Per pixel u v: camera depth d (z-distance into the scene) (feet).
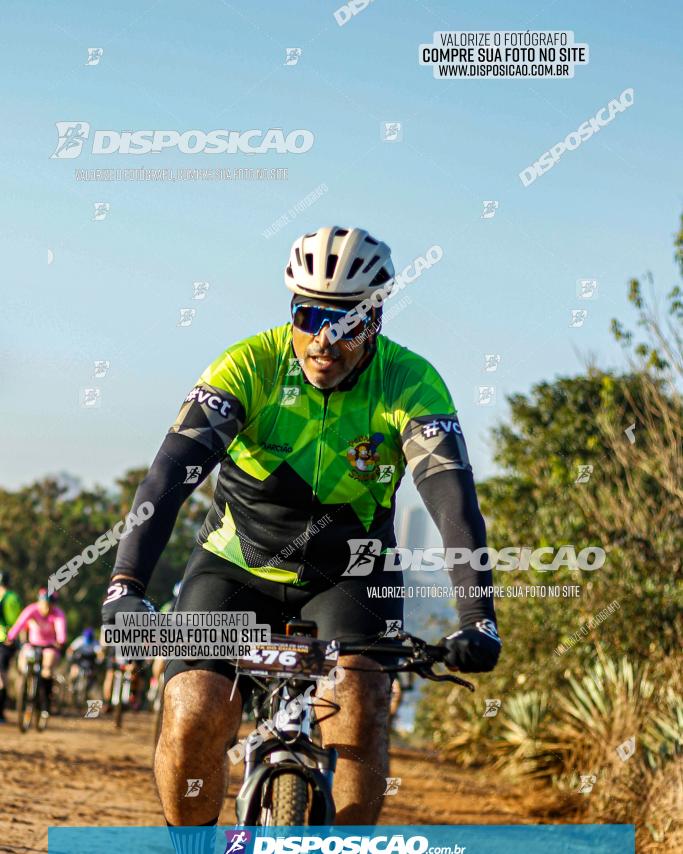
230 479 14.70
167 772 12.62
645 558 35.14
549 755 34.50
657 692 30.99
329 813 11.75
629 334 33.63
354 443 14.55
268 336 14.73
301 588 14.55
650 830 25.57
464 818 29.58
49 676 49.90
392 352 15.06
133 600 12.37
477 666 12.32
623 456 35.35
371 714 13.24
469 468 14.15
